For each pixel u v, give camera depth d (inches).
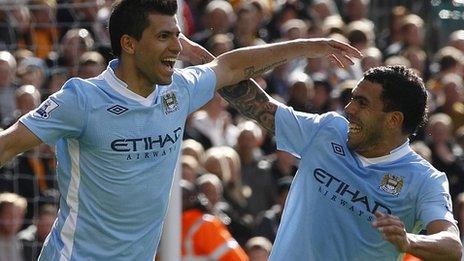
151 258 487.8
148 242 481.4
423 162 512.4
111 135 463.5
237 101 535.5
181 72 489.4
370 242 510.0
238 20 1111.6
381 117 506.0
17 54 931.3
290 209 522.3
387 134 508.1
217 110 1000.2
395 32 1248.2
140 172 468.4
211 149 933.2
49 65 914.7
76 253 474.9
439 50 1328.7
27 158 830.5
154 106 468.4
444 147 1039.6
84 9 931.3
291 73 1090.7
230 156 927.0
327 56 528.1
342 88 1024.2
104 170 466.3
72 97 459.8
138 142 466.0
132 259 479.2
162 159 473.1
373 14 1333.7
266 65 521.7
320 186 514.0
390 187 506.6
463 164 1035.3
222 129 1002.1
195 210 834.8
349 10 1242.6
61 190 477.7
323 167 514.9
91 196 470.6
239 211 916.0
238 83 532.4
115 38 467.2
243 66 517.7
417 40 1227.9
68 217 475.2
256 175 941.8
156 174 472.7
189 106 487.5
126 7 462.9
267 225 894.4
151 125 468.4
